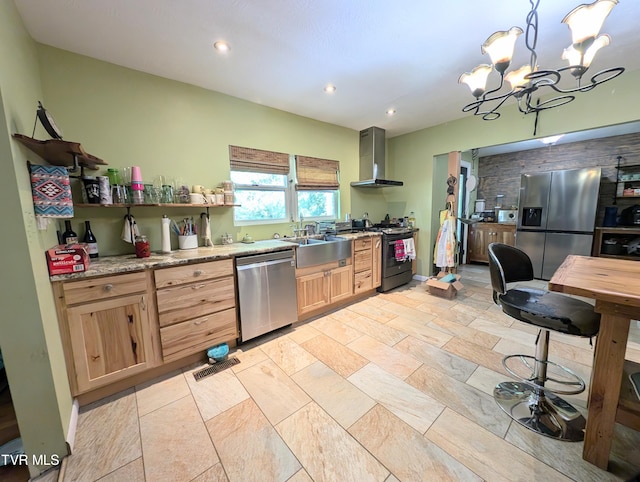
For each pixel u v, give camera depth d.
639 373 1.10
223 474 1.22
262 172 3.06
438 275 3.87
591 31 1.21
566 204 3.97
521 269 1.91
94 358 1.64
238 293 2.25
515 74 1.71
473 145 3.53
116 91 2.12
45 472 1.26
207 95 2.58
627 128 3.87
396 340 2.41
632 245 3.64
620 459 1.23
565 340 2.33
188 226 2.41
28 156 1.37
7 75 1.21
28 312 1.21
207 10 1.56
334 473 1.21
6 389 1.71
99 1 1.46
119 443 1.39
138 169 2.10
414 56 2.09
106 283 1.65
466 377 1.87
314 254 2.82
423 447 1.33
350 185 4.08
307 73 2.32
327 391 1.76
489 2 1.54
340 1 1.51
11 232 1.16
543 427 1.42
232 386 1.83
